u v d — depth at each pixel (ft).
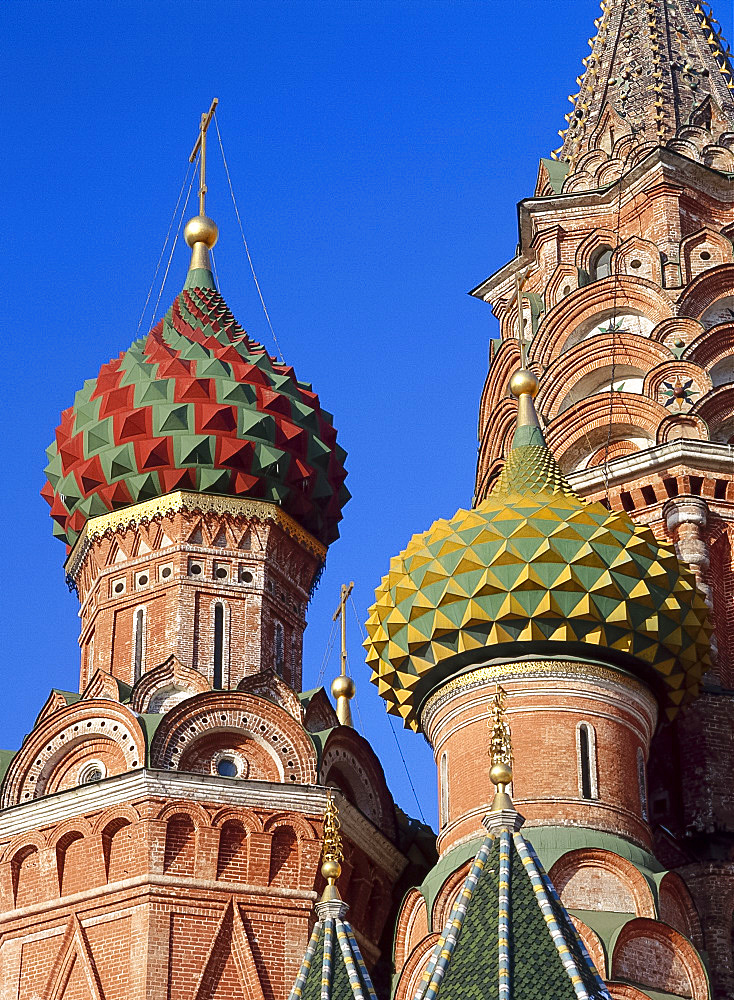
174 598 182.09
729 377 205.46
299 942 165.99
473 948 118.83
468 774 166.20
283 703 177.27
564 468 205.87
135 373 190.19
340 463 196.65
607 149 225.35
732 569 193.67
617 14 236.84
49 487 195.11
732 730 186.39
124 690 176.65
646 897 157.69
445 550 170.40
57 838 169.99
